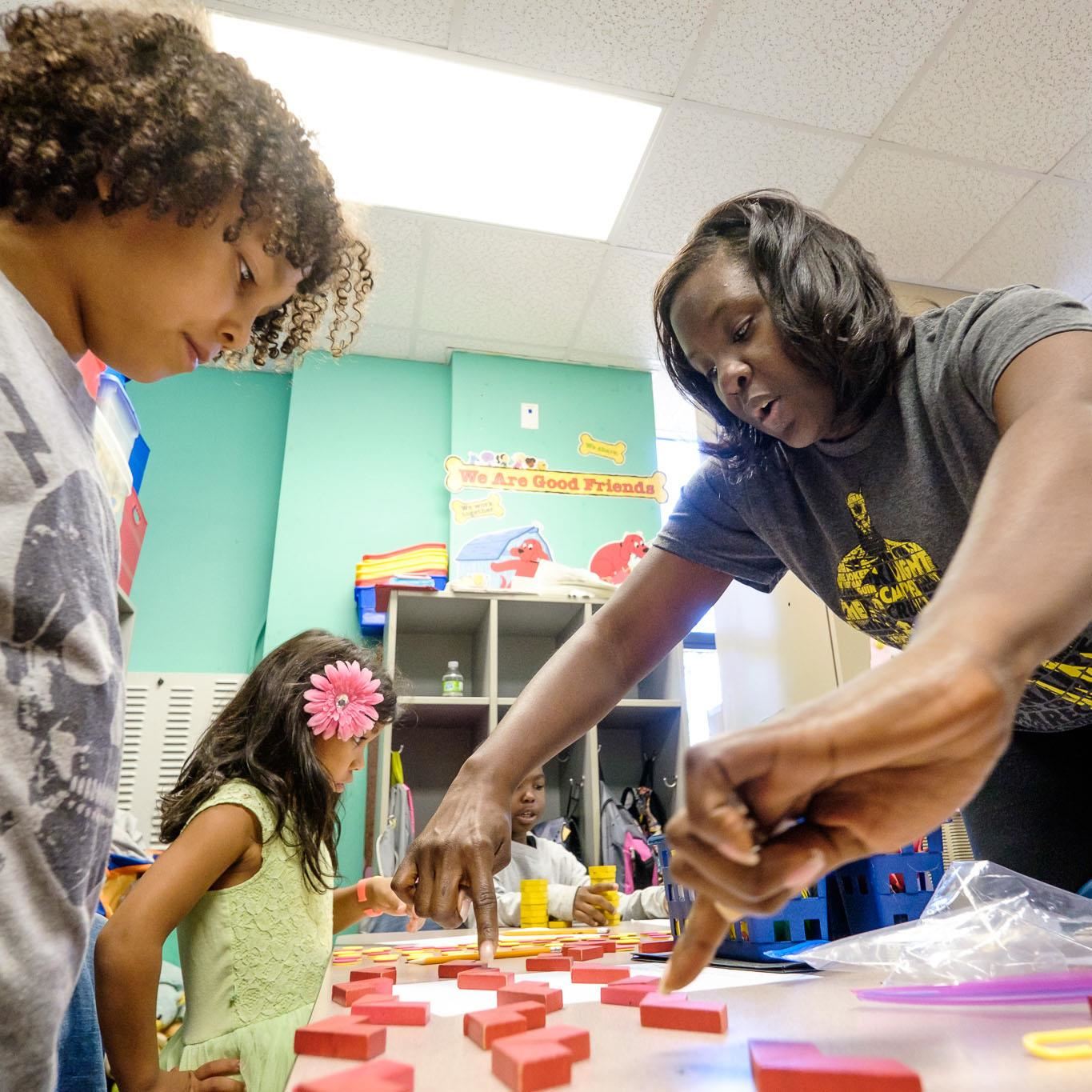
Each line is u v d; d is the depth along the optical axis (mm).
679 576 897
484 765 714
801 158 2021
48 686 462
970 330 610
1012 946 490
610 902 1476
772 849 252
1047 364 480
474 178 2049
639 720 2404
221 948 1006
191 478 2557
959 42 1744
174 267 564
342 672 1272
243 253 611
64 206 532
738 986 489
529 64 1768
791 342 698
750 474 851
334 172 2002
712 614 2861
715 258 755
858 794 256
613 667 833
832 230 733
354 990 493
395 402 2695
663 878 791
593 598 2273
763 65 1785
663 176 2061
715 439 863
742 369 721
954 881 603
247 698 1255
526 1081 277
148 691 2199
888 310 712
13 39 564
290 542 2461
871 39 1732
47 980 448
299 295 782
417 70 1775
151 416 2582
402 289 2400
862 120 1920
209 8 1621
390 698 1402
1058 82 1835
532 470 2637
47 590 464
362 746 1369
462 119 1897
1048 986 393
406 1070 289
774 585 967
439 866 648
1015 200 2156
